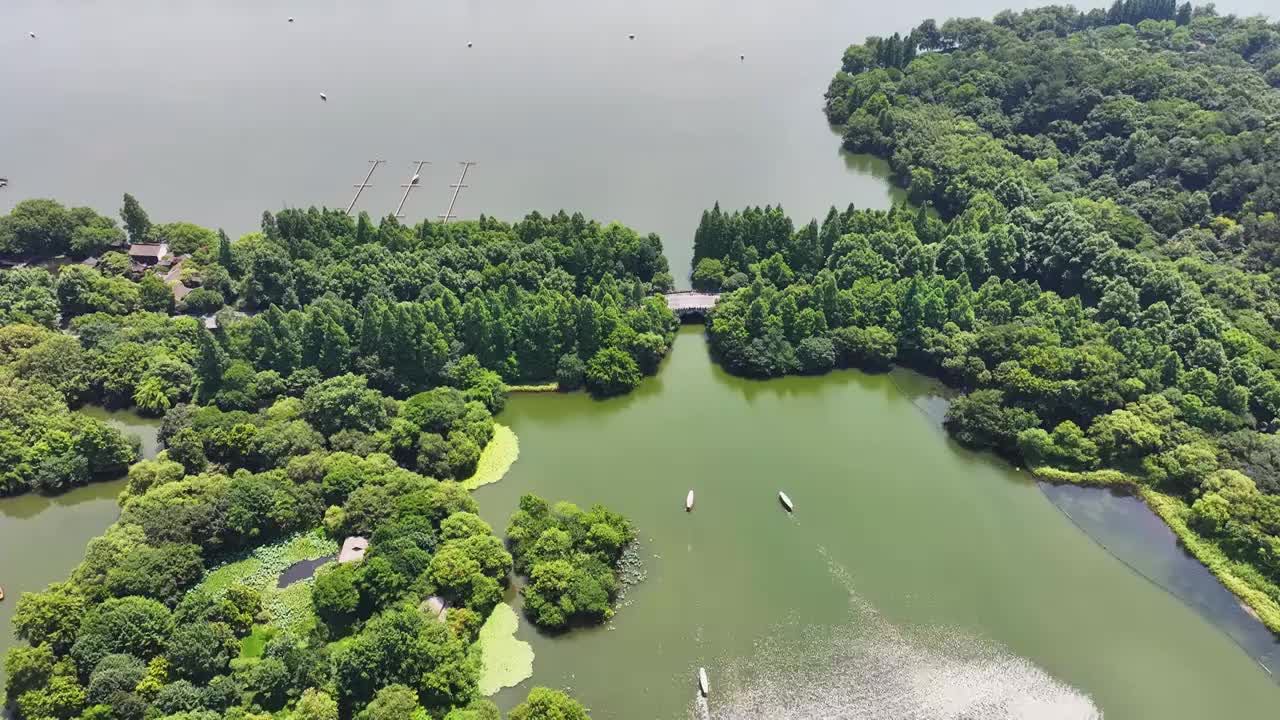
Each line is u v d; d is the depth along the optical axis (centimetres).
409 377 18688
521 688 12900
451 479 16688
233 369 17875
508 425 18650
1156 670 13388
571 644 13612
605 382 19288
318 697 11625
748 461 17700
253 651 12988
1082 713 12750
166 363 18575
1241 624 14088
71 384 18550
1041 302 19675
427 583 13688
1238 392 16862
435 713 12006
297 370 18112
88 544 14212
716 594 14588
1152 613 14338
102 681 11550
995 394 18050
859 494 16825
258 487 15138
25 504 16625
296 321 18775
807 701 12825
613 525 15300
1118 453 17125
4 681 12988
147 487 15638
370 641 12012
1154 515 16225
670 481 17100
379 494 15312
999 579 14962
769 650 13625
